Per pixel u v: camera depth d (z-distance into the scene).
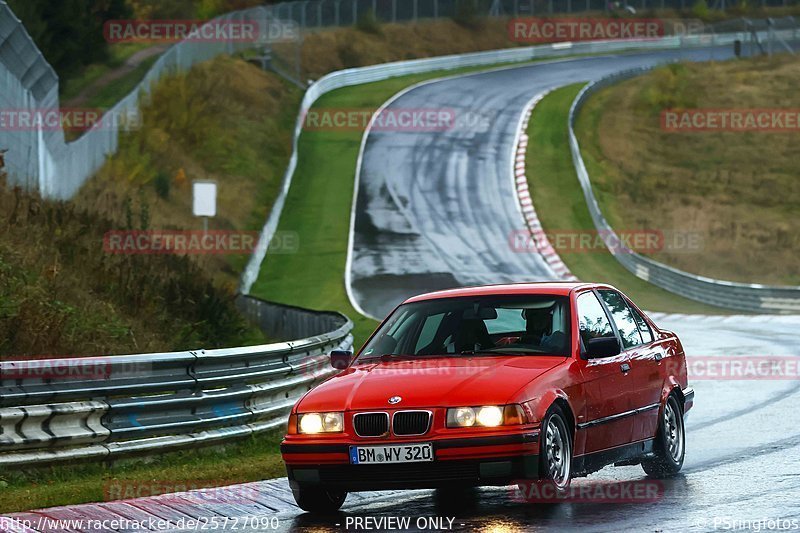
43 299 40.00
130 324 45.84
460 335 22.95
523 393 20.16
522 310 23.20
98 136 104.12
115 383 27.08
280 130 169.25
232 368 30.73
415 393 20.36
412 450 19.86
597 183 163.38
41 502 22.33
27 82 69.06
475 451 19.66
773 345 66.06
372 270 113.31
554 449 20.75
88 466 26.34
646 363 24.88
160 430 27.91
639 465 27.72
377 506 22.38
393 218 135.62
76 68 139.00
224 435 29.86
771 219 158.12
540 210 144.00
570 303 23.09
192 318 52.81
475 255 122.31
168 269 59.28
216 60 178.62
